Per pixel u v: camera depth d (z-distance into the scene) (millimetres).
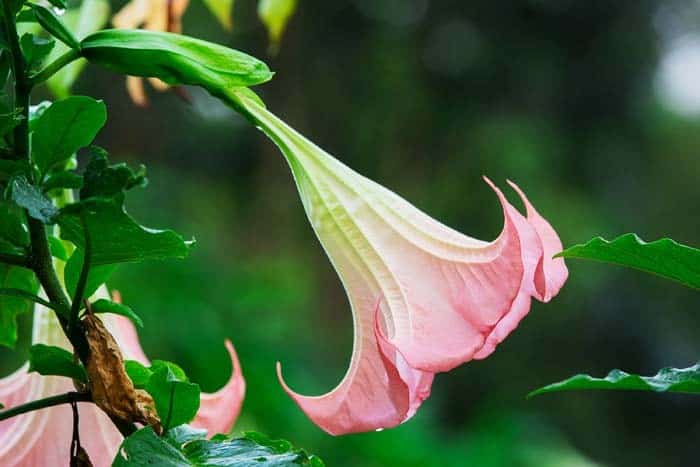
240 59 1908
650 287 16047
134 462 1573
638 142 17719
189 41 1894
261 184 15258
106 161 1643
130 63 1875
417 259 1812
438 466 8320
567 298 15391
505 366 14922
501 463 8820
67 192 2123
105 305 1782
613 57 17406
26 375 2168
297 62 15789
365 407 1767
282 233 14922
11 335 2178
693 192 18000
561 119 17203
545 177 16109
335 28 16125
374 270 1842
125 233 1642
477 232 15656
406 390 1637
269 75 1931
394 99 16312
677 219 17953
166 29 3203
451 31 16875
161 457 1600
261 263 11414
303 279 12266
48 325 2170
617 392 15445
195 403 1715
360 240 1870
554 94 17172
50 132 1743
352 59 16234
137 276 7988
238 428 7336
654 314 15883
